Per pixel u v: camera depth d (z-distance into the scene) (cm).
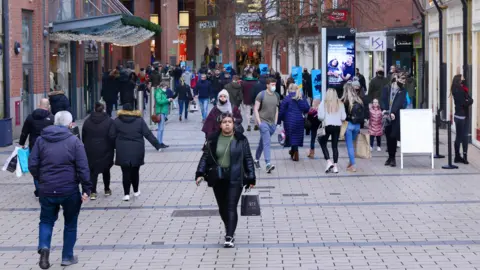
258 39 12438
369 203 2553
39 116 2634
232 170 2002
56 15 5472
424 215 2350
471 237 2066
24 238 2167
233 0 10181
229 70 7862
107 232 2214
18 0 4628
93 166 2688
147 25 5925
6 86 4425
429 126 3250
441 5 4856
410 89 4584
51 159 1814
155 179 3155
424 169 3238
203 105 5703
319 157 3684
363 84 5291
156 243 2075
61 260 1916
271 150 3972
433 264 1809
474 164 3341
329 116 3170
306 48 9562
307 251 1952
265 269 1794
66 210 1852
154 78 6862
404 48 6022
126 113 2675
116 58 9375
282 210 2470
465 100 3316
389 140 3328
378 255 1900
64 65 5888
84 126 2700
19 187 3008
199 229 2233
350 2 6825
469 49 4203
